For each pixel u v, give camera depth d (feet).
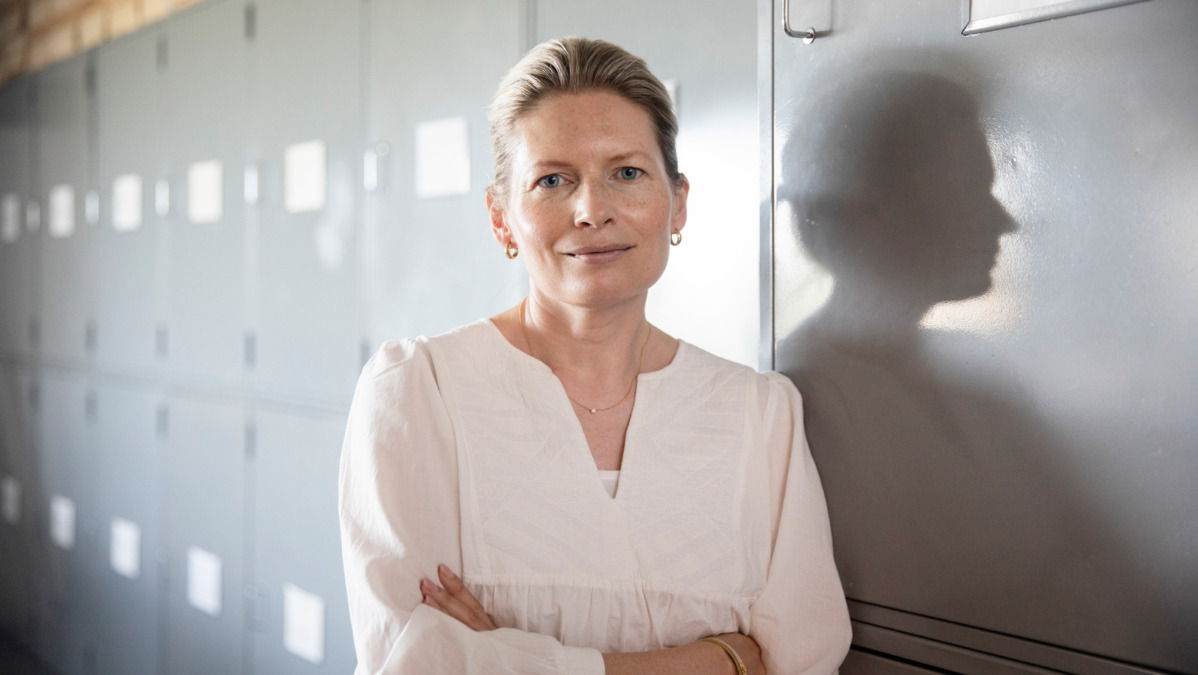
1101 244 3.10
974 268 3.41
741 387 3.85
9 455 12.53
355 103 7.13
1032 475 3.29
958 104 3.43
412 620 3.28
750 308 4.80
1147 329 3.01
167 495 9.37
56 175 11.39
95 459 10.66
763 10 4.06
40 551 11.80
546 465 3.56
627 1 5.33
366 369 3.85
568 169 3.45
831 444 3.87
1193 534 2.94
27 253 12.09
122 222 10.11
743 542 3.69
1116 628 3.11
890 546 3.69
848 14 3.75
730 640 3.57
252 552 8.16
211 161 8.72
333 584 7.30
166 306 9.40
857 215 3.75
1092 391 3.13
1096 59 3.09
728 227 4.90
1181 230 2.92
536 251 3.52
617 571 3.48
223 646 8.54
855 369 3.78
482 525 3.49
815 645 3.62
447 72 6.37
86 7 10.80
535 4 5.83
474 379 3.69
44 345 11.71
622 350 3.74
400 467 3.53
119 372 10.19
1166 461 2.98
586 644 3.48
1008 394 3.34
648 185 3.52
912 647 3.63
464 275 6.27
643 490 3.58
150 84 9.59
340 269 7.30
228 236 8.52
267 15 7.98
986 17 3.33
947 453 3.51
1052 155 3.20
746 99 4.77
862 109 3.71
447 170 6.36
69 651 11.19
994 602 3.40
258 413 8.13
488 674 3.18
